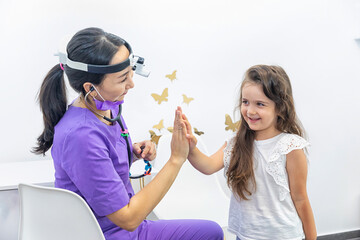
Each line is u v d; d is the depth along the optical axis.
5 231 1.37
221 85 2.06
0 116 1.71
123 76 0.99
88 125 0.99
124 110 1.90
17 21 1.67
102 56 0.94
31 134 1.77
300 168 1.14
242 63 2.08
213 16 1.99
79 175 0.94
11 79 1.70
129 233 1.12
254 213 1.18
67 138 0.95
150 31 1.88
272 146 1.17
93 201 0.95
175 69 1.96
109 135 1.06
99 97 1.02
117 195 0.96
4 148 1.73
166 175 1.05
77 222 0.91
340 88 2.31
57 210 0.92
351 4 2.24
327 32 2.23
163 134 1.99
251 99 1.13
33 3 1.69
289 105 1.16
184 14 1.93
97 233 0.90
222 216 1.66
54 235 0.96
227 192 2.16
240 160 1.20
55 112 1.07
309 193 2.32
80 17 1.76
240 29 2.05
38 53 1.72
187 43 1.96
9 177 1.45
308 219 1.18
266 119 1.12
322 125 2.30
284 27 2.14
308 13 2.17
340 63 2.29
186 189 1.79
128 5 1.83
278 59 2.15
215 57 2.02
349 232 2.41
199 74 2.01
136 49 1.88
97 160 0.94
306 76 2.22
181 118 1.06
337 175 2.36
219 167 1.31
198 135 1.94
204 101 2.04
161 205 1.72
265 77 1.11
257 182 1.18
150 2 1.86
